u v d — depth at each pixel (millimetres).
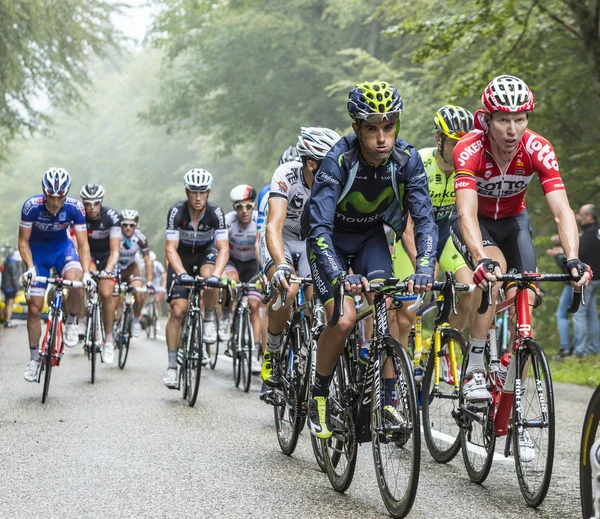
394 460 6527
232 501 6945
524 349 7102
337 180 6664
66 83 40406
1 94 36219
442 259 9523
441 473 8312
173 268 13047
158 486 7379
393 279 6227
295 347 8688
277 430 9211
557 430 10383
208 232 14078
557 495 7336
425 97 32656
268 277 9188
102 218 16547
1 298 31891
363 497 7203
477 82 24016
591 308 18266
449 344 8625
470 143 7656
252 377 16094
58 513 6520
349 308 6871
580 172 26219
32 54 37594
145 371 16500
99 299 16000
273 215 8492
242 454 8836
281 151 50312
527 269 7988
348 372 7281
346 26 45750
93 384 14281
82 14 38531
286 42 47188
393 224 7113
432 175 9438
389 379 6641
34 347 12555
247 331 14086
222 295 11953
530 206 26969
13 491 7152
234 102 51688
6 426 10117
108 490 7215
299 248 9602
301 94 49844
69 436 9555
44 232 13250
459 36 22734
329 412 7371
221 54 49719
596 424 5547
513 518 6598
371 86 6410
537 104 26531
